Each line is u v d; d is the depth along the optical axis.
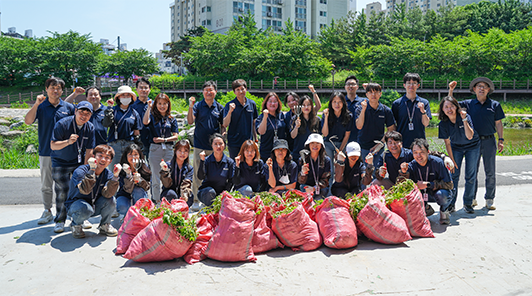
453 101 4.79
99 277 3.13
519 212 4.94
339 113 5.50
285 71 35.28
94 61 36.62
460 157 4.96
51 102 4.64
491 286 2.98
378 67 37.12
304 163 4.76
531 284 3.02
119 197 4.45
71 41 36.78
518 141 16.06
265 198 4.00
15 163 10.23
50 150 4.59
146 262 3.44
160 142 5.52
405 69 36.94
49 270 3.27
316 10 52.34
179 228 3.37
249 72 36.06
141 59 36.25
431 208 4.76
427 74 36.59
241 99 5.75
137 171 4.56
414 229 4.00
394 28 45.75
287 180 4.74
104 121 4.89
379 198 3.92
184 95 31.75
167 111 5.59
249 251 3.48
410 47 36.53
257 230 3.66
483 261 3.42
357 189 4.92
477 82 5.04
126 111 5.36
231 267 3.32
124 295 2.83
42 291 2.90
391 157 4.77
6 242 3.96
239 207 3.54
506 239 3.94
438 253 3.59
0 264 3.40
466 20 46.34
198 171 4.72
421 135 5.29
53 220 4.80
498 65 35.91
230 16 47.00
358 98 5.89
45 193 4.68
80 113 4.22
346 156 4.87
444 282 3.03
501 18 48.56
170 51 48.19
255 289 2.92
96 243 3.94
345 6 55.38
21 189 6.88
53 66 34.88
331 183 5.65
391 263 3.37
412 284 3.00
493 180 5.05
